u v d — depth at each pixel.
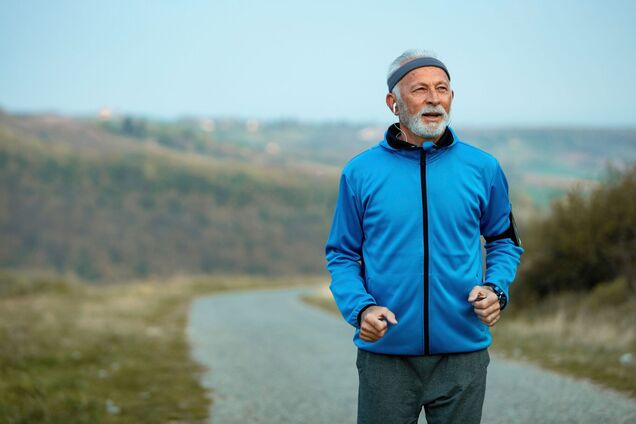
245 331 13.70
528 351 8.62
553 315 11.44
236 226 143.12
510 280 2.56
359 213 2.60
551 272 12.82
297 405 6.42
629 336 8.54
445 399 2.54
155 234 134.12
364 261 2.61
